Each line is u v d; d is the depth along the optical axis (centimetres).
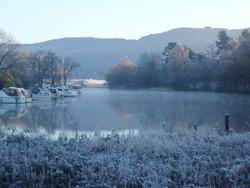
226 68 6938
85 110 3272
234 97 5869
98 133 1102
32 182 568
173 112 3123
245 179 576
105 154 729
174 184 564
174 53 9519
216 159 703
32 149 765
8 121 2167
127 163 640
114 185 556
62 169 629
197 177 594
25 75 7062
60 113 2859
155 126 1762
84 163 669
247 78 6325
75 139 991
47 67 7731
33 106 3641
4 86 4869
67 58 9131
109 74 13662
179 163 654
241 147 830
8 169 625
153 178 580
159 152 766
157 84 10656
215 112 3134
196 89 8838
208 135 1062
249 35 7869
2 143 842
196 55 10338
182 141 865
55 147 789
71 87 9094
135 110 3338
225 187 559
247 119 2438
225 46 9744
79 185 568
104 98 5834
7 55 4922
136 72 12056
